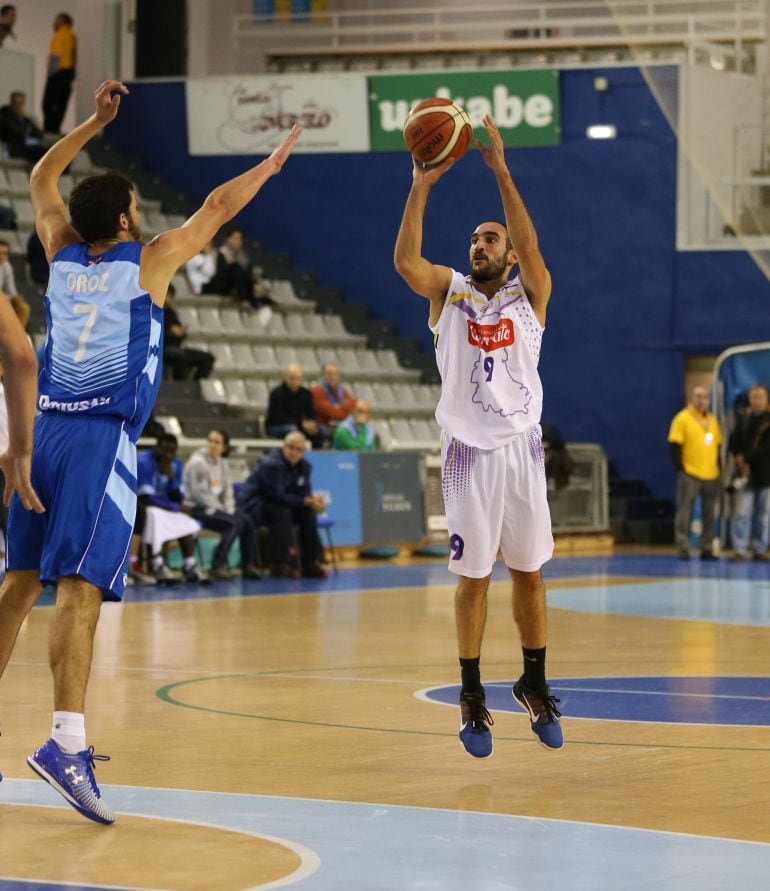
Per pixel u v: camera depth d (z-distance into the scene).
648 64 16.38
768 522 32.66
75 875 6.51
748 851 7.00
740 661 15.10
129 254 8.14
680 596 23.41
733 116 16.20
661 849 7.04
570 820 7.70
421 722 11.09
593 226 40.59
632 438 40.62
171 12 42.66
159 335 8.20
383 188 41.41
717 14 16.22
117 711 11.59
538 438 9.66
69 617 7.75
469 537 9.50
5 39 41.50
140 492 25.41
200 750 9.82
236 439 31.44
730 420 35.06
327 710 11.68
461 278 9.80
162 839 7.23
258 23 43.12
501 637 17.20
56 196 8.92
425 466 33.38
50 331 8.29
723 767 9.24
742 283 39.78
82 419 8.03
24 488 7.64
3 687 12.82
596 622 19.25
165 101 42.03
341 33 41.66
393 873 6.56
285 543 27.03
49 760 7.46
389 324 40.84
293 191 41.97
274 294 39.62
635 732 10.62
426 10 40.94
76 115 42.34
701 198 40.06
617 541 38.31
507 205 9.61
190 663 14.82
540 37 41.50
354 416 32.91
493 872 6.59
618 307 40.62
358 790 8.50
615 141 40.31
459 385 9.62
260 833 7.36
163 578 25.22
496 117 40.69
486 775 8.98
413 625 18.80
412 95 40.88
